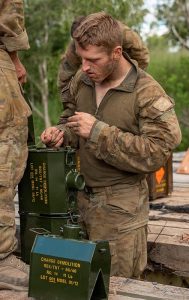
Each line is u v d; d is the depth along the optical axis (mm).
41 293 2441
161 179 4402
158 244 3463
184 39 17016
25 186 2945
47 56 13094
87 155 3029
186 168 5609
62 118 3301
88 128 2824
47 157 2844
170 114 2848
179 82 14898
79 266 2342
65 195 2855
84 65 2822
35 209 2932
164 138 2818
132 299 2564
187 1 15805
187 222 3891
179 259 3414
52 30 13297
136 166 2842
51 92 13891
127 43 3602
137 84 2898
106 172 2988
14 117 2820
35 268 2455
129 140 2812
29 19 13164
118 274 3008
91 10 8312
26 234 2994
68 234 2451
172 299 2547
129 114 2902
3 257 2746
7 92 2809
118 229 2994
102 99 2961
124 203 2990
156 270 3492
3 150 2744
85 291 2328
